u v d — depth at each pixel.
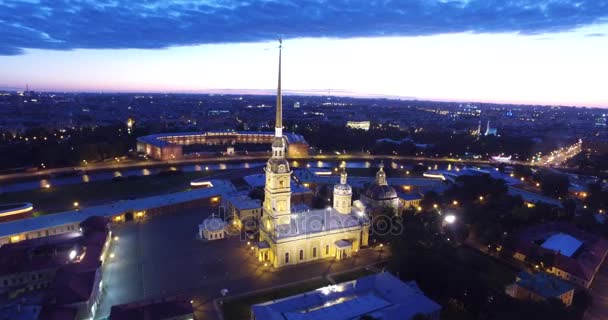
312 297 92.75
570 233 145.12
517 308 85.75
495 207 164.75
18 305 86.69
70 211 154.25
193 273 117.06
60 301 88.75
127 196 193.88
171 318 85.56
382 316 84.69
